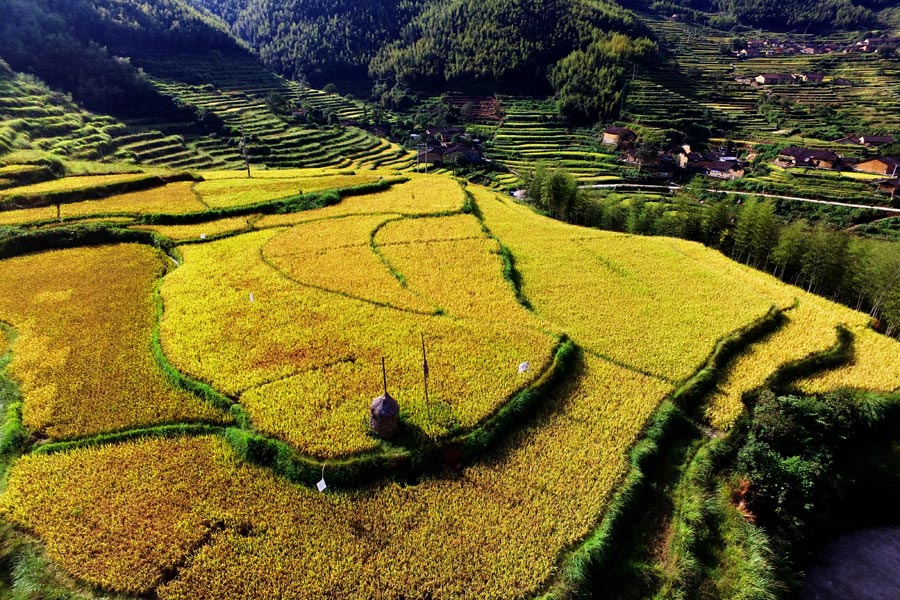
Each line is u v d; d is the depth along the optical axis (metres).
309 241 58.59
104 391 34.38
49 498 27.02
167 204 68.88
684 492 30.48
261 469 29.00
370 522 26.22
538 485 28.72
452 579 23.78
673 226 76.12
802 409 35.03
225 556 24.33
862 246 59.09
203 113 139.88
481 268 52.69
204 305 44.16
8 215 62.34
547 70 191.25
